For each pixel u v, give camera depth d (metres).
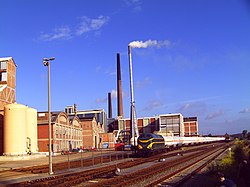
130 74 81.75
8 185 21.27
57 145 78.25
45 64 29.39
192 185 19.44
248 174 15.64
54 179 23.97
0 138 64.00
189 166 31.06
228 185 12.01
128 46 81.44
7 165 41.47
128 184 19.75
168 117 119.88
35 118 66.56
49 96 29.31
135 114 81.12
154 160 41.72
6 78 68.69
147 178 22.80
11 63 70.62
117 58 131.88
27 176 27.03
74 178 23.61
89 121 103.38
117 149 80.94
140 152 49.47
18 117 58.62
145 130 126.25
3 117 60.81
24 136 59.28
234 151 41.00
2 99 66.12
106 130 134.88
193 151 61.25
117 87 132.62
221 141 125.06
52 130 76.25
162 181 21.50
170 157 46.84
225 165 25.34
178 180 21.92
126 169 30.17
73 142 91.81
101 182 20.38
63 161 45.69
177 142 70.56
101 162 38.16
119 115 133.50
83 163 38.59
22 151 58.47
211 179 21.34
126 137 121.31
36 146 66.44
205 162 34.03
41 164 41.16
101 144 110.06
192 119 129.88
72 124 91.88
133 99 81.56
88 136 102.75
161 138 56.53
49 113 29.00
